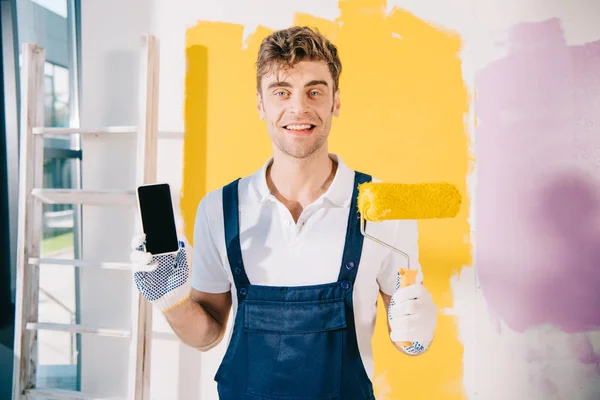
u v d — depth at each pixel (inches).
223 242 40.1
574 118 54.5
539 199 55.2
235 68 59.2
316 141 39.4
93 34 62.2
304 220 38.7
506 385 56.5
